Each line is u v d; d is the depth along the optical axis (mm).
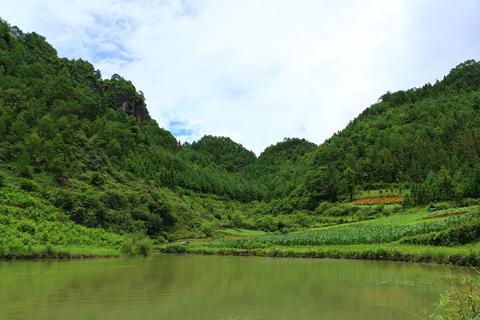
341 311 22766
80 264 51562
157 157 172375
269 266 50656
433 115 189625
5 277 37031
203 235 114562
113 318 21328
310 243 75688
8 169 98125
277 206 161500
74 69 188125
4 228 63188
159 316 21750
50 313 22422
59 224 77812
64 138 124500
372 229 75250
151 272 43281
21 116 118625
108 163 129750
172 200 134625
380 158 161125
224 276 39781
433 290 29219
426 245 56500
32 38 179125
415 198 107625
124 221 99438
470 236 53219
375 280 34844
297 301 25938
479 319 10195
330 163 181250
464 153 139750
